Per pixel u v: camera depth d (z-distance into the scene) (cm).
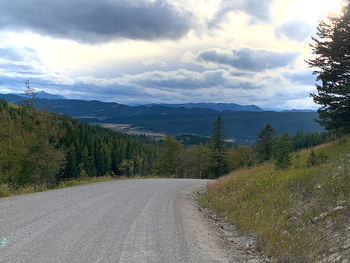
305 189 966
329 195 808
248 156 7725
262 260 558
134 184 1961
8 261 428
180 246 571
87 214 809
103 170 9262
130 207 978
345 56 2012
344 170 966
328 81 2175
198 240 638
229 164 7962
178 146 7369
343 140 2294
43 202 976
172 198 1336
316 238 598
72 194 1230
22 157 2447
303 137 11788
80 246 520
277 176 1287
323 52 2039
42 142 2395
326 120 2286
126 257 480
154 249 537
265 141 5403
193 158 7800
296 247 565
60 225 665
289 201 905
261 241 659
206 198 1503
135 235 623
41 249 491
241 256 570
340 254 489
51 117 2483
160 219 818
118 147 10519
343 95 2056
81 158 8144
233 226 877
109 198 1162
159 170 7269
